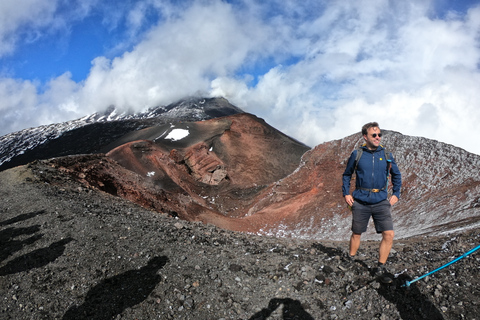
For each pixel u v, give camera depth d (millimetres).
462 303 4430
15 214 9148
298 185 50750
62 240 7133
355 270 5539
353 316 4582
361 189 5449
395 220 25094
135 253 6559
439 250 6277
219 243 7699
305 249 7234
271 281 5574
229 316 4770
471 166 29906
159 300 5098
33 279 5762
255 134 168375
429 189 29422
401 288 4910
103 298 5215
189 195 92188
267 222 41188
